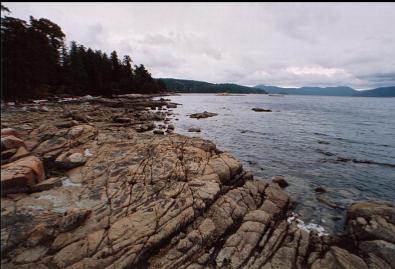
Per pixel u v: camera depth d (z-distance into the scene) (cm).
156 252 915
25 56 3909
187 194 1183
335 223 1272
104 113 3881
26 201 1010
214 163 1594
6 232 834
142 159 1513
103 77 8588
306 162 2308
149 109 5825
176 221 1005
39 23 4828
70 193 1117
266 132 3719
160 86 15938
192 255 916
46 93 5053
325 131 3900
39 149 1458
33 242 822
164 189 1205
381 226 1080
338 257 929
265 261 906
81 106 4350
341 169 2128
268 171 2050
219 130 3759
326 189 1712
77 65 7088
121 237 893
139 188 1193
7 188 1023
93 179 1257
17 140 1273
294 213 1362
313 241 1062
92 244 851
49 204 1014
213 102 10712
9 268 751
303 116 5959
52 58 4975
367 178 1933
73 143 1622
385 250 947
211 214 1136
